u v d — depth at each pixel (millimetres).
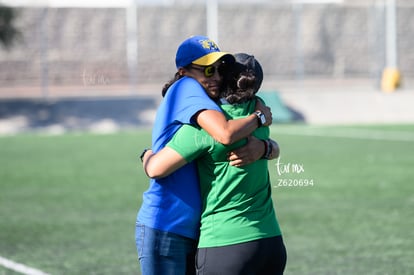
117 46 93750
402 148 57750
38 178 44750
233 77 13242
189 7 98188
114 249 27016
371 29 106312
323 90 93125
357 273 23172
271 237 13273
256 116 13031
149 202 13625
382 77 96062
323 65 105750
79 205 36000
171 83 13953
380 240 27875
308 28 105312
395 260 24766
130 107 83688
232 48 101688
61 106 82500
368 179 43062
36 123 79188
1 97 85875
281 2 103312
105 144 63469
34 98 84312
